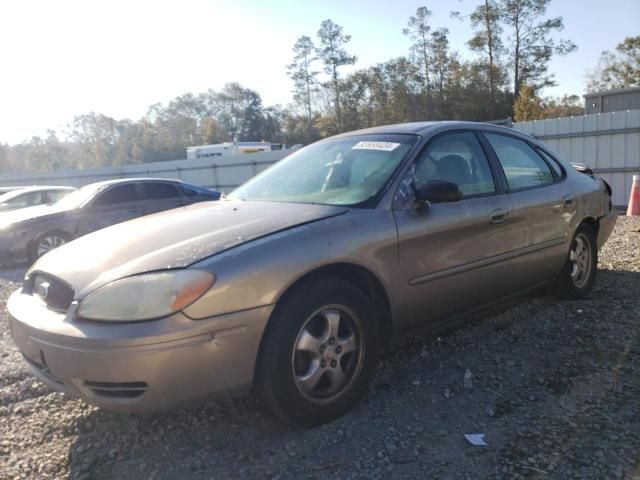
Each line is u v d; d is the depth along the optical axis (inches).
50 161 3720.5
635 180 435.8
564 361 138.1
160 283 96.0
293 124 3196.4
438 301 133.4
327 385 113.2
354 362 116.1
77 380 97.5
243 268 100.0
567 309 176.7
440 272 131.6
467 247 137.5
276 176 156.8
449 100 2294.5
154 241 111.0
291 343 104.7
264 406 106.5
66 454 109.6
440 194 124.8
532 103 1667.1
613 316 167.5
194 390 96.9
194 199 436.8
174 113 4050.2
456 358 143.7
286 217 117.6
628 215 436.8
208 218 122.6
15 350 175.2
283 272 103.4
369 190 127.8
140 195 405.7
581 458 97.0
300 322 105.7
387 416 115.9
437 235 129.9
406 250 124.0
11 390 139.6
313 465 100.0
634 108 872.3
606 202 199.2
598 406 114.8
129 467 103.8
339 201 128.0
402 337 129.7
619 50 2071.9
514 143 168.1
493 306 154.5
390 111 2444.6
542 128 557.0
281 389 104.3
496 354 144.8
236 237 107.7
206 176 960.9
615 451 98.2
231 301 98.2
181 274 96.7
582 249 186.9
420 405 120.0
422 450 103.0
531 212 157.1
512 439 104.7
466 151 149.7
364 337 116.9
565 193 173.6
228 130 4057.6
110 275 100.7
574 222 176.6
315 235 110.4
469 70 2268.7
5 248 346.9
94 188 396.8
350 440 107.3
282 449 105.8
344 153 148.9
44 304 110.4
